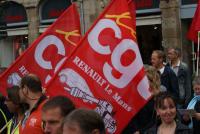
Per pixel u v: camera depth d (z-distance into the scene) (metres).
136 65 5.44
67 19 6.66
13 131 5.68
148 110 6.20
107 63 5.44
